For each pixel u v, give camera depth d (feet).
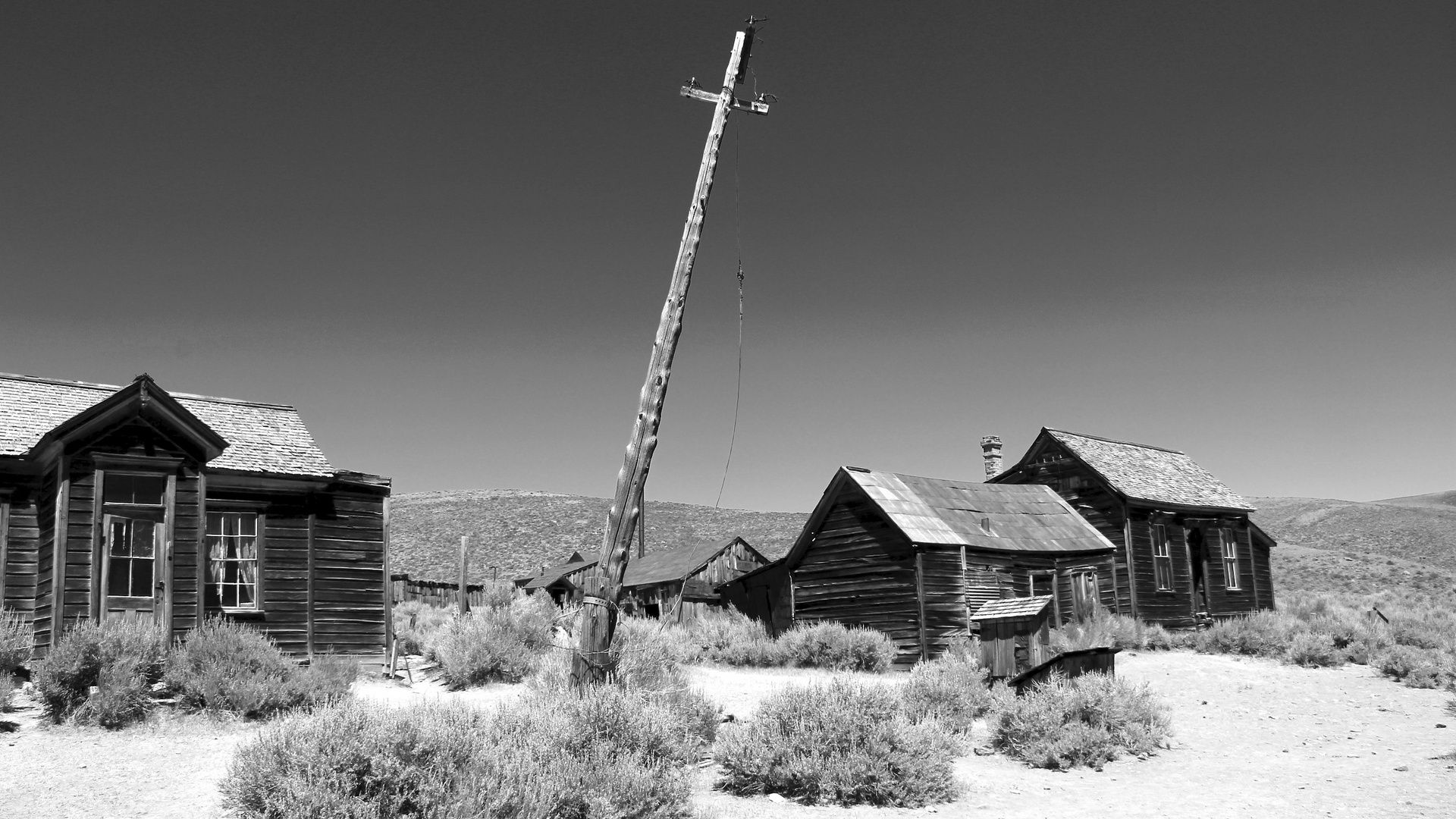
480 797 27.27
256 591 65.51
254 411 75.51
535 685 46.50
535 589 171.73
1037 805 37.86
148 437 56.13
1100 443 123.54
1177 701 68.33
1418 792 39.24
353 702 33.81
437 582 176.96
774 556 320.91
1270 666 84.02
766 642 89.56
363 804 26.18
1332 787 41.06
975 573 92.48
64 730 42.96
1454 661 71.92
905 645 89.15
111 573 59.31
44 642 54.49
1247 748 51.52
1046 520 105.70
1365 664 84.84
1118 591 105.91
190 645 50.16
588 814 29.53
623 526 41.75
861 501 95.25
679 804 32.73
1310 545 384.47
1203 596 117.50
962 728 51.83
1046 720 47.93
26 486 58.44
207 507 64.39
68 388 68.44
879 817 35.19
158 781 35.50
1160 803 38.24
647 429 42.32
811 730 39.27
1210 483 128.06
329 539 69.46
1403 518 401.90
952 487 105.29
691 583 142.82
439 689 61.72
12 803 31.99
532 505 428.97
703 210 44.96
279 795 26.63
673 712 42.29
